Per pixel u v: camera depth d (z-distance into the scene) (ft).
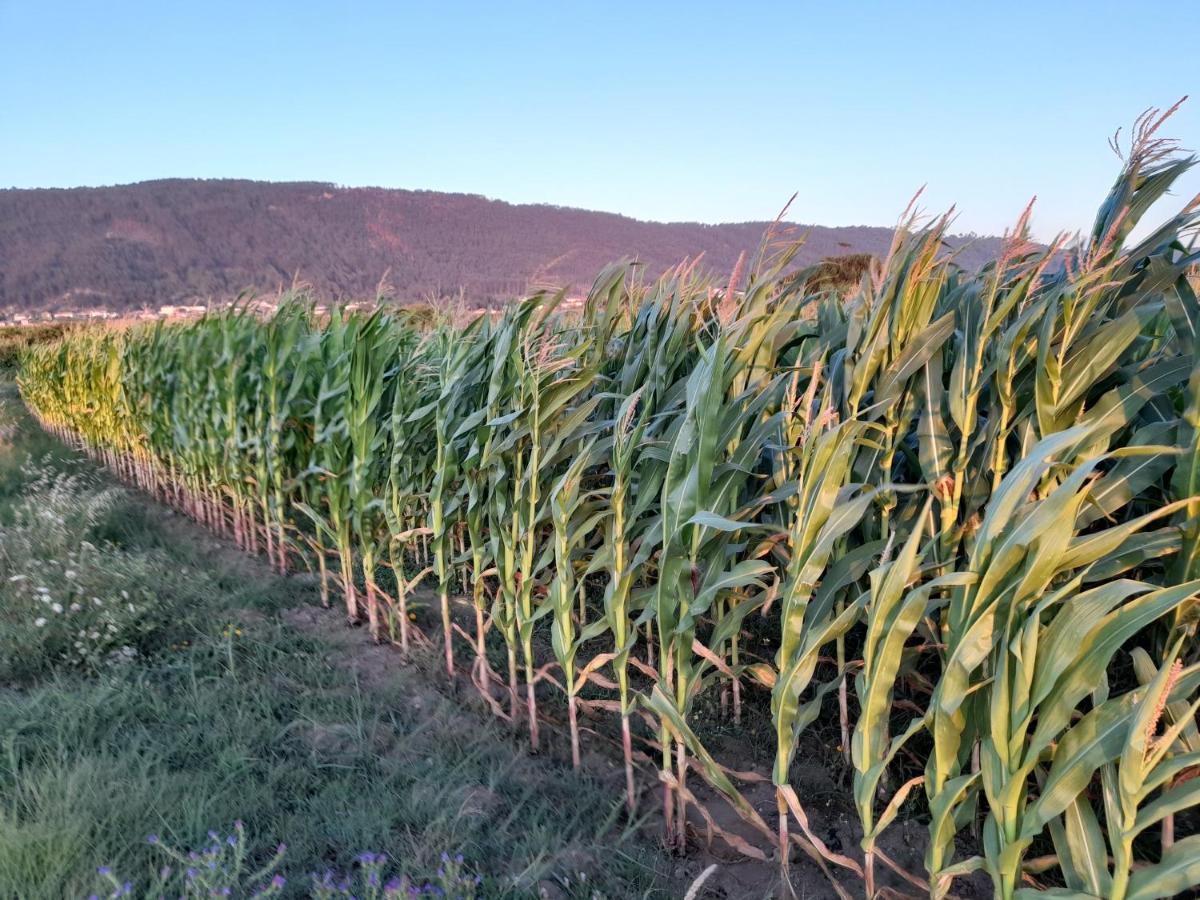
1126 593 5.44
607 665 15.37
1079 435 5.94
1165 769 5.21
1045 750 6.15
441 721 12.93
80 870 7.85
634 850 9.72
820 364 8.76
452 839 9.23
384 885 8.11
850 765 11.41
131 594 16.58
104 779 9.78
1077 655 5.61
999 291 10.75
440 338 19.24
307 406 20.12
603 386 14.73
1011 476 6.39
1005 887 6.20
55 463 38.70
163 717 12.00
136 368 31.24
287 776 10.62
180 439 26.35
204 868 7.76
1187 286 8.87
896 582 6.96
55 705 12.01
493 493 12.62
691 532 9.41
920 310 10.61
